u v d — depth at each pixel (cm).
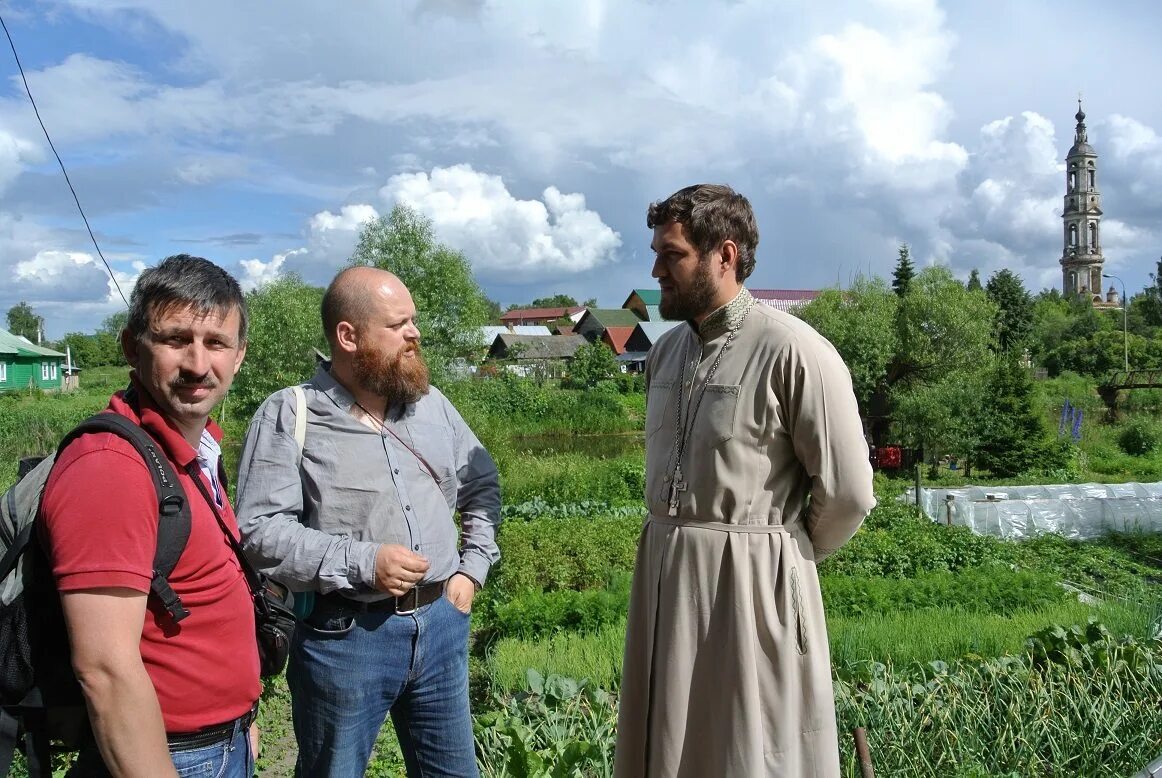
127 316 193
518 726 393
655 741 278
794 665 269
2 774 167
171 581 185
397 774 460
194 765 189
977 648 601
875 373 2919
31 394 3888
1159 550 1314
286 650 232
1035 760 389
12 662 167
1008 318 5919
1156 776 192
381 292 267
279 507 261
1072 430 3089
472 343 2570
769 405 268
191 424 198
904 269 4669
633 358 6456
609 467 1972
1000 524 1476
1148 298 7888
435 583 275
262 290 2527
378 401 278
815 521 277
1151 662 476
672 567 278
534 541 1120
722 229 271
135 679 166
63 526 166
